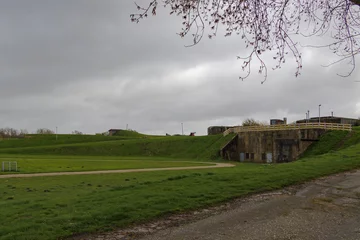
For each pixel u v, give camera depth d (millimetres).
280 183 13602
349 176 15305
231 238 7559
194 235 7812
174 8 7098
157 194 11875
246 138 61594
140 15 6941
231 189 12602
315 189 12680
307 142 50250
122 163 48531
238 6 7375
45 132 175750
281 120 71062
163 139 89688
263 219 8977
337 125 50406
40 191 18531
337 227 8156
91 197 12391
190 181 14758
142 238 7680
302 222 8617
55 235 7832
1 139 129125
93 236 7863
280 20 7660
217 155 64500
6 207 11719
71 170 35656
